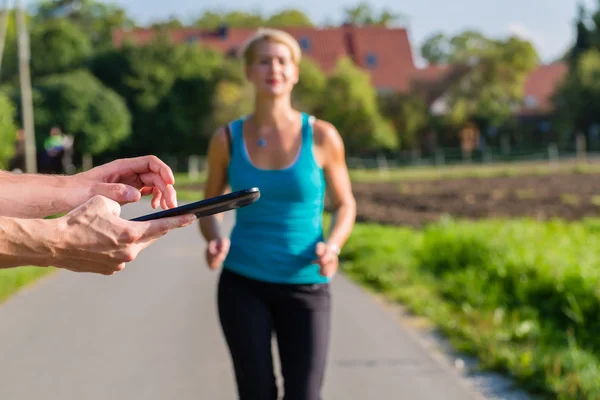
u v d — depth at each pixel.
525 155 54.22
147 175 2.11
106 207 1.59
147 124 55.69
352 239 12.62
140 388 5.51
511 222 14.52
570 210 19.45
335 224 3.74
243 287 3.54
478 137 57.94
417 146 56.41
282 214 3.57
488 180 33.12
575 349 5.77
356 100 51.34
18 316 7.90
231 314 3.50
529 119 62.16
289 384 3.46
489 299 7.86
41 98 49.88
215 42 68.94
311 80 51.97
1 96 19.30
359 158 53.69
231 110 53.28
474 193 25.91
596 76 56.25
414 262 10.80
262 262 3.52
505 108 57.31
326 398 5.20
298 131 3.68
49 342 6.81
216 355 6.35
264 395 3.43
